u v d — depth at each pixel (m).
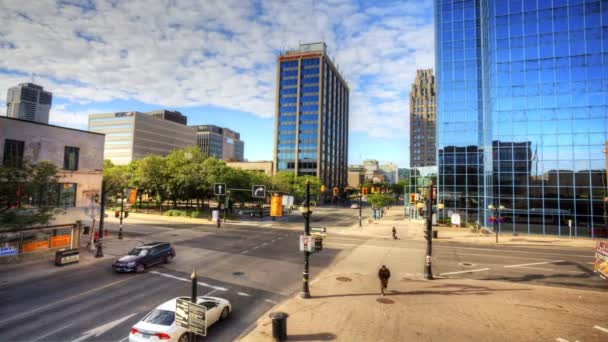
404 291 17.66
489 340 11.85
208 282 19.05
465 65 55.09
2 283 18.50
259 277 20.31
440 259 26.70
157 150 158.75
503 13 45.84
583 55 42.38
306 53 131.38
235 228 44.38
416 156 158.00
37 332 12.31
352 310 14.64
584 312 14.73
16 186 19.81
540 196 42.84
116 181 49.31
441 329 12.71
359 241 35.78
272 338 11.67
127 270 20.58
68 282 18.78
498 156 44.97
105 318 13.65
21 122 23.94
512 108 44.75
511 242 36.44
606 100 41.22
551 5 43.81
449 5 56.69
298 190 87.19
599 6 42.03
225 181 55.38
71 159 27.38
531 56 44.44
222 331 12.59
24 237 24.23
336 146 150.62
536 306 15.45
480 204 52.28
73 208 27.34
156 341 10.54
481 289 18.25
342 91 164.75
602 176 40.53
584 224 40.75
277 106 132.25
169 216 54.41
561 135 42.66
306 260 16.56
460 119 54.47
